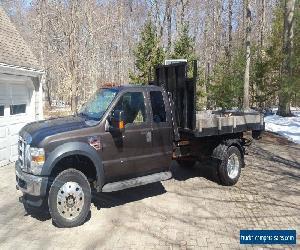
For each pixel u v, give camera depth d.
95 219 5.89
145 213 6.14
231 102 21.83
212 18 40.16
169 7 29.84
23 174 5.59
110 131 5.96
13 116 10.40
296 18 19.11
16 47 11.38
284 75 19.31
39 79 11.72
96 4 40.25
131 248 4.92
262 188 7.57
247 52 20.94
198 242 5.10
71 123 5.97
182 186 7.68
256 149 11.95
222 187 7.64
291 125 16.88
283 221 5.84
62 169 5.80
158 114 6.70
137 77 17.84
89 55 36.25
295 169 9.22
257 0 37.81
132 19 44.78
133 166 6.29
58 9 29.95
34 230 5.49
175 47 19.20
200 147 7.81
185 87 7.12
